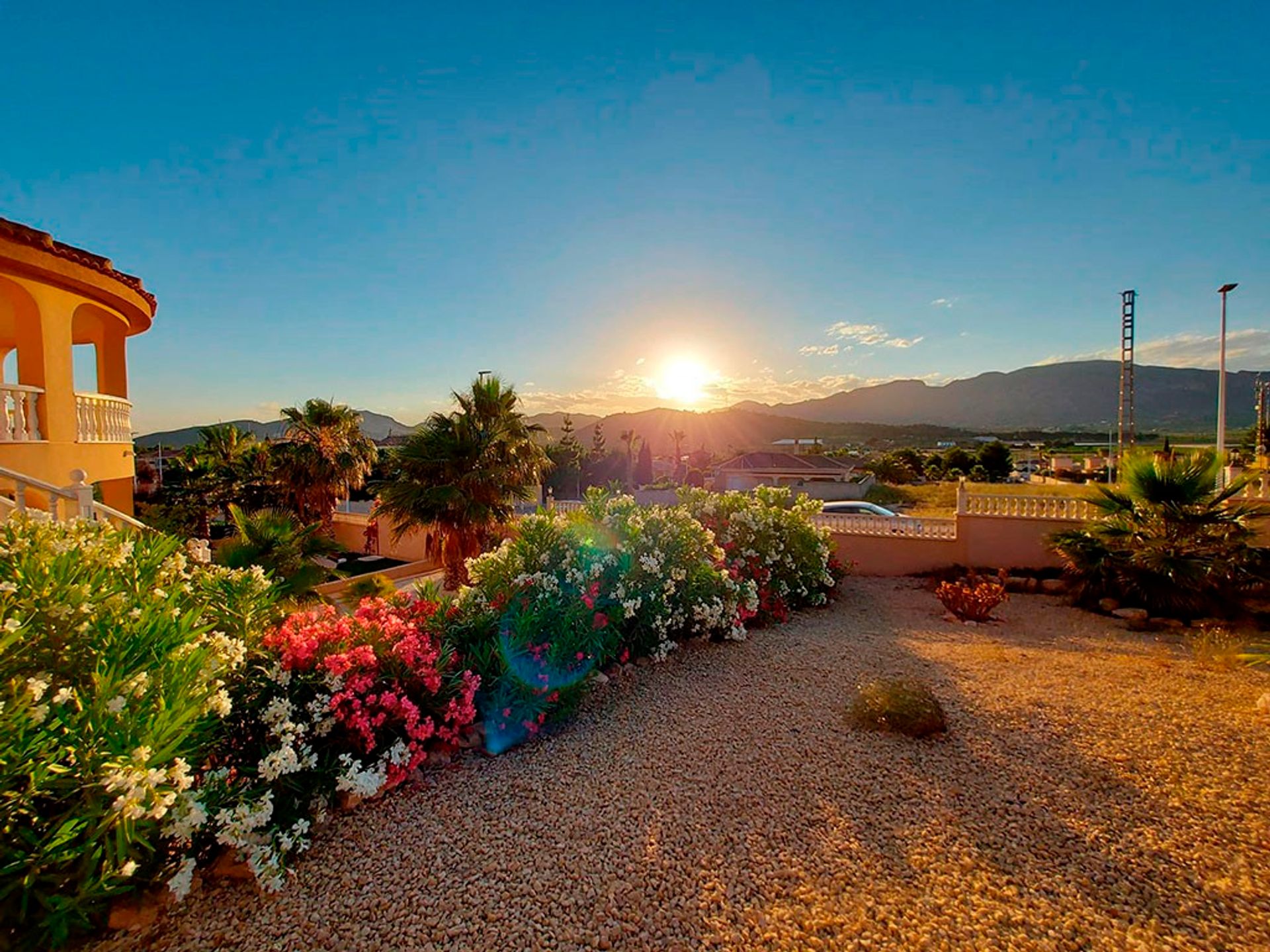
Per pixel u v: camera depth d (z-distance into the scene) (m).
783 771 3.87
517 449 12.63
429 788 3.69
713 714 4.76
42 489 5.61
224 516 21.81
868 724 4.45
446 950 2.49
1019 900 2.74
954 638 7.36
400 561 18.14
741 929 2.62
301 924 2.61
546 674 4.62
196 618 3.08
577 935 2.58
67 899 2.21
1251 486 10.44
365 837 3.21
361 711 3.54
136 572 3.16
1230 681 5.28
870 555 12.06
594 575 5.75
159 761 2.34
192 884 2.77
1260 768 3.69
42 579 2.54
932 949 2.49
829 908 2.73
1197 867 2.91
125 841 2.16
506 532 12.17
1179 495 8.49
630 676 5.66
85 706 2.32
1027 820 3.30
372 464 21.19
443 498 11.16
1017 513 11.23
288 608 5.73
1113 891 2.79
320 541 7.36
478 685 4.13
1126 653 6.59
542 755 4.13
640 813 3.43
